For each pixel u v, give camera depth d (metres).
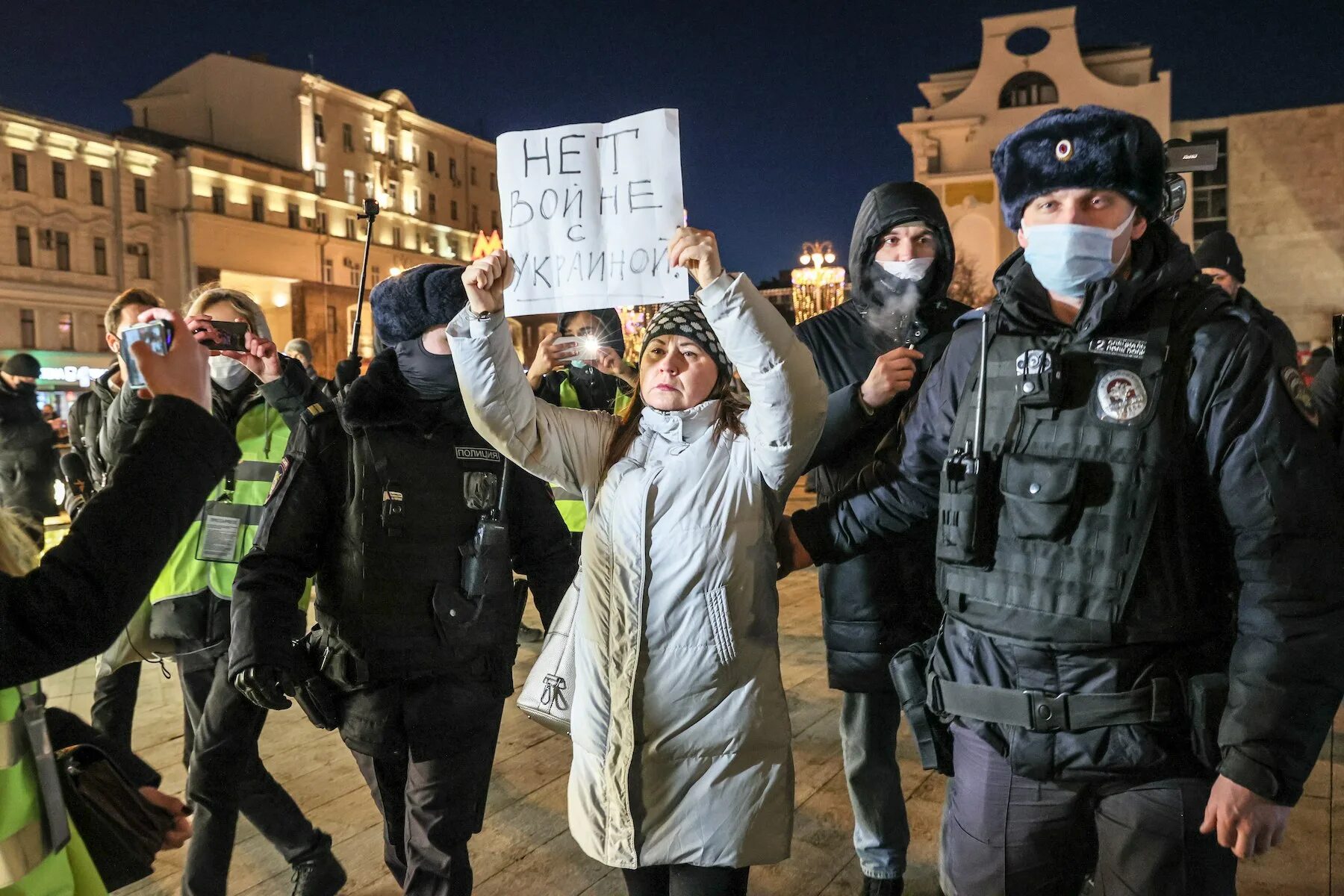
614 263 2.04
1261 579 1.58
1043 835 1.79
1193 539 1.69
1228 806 1.54
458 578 2.39
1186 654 1.70
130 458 1.25
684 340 2.09
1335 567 1.56
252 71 44.59
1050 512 1.71
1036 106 32.88
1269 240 33.59
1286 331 1.74
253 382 3.14
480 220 57.38
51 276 34.84
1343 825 3.25
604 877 3.11
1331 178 32.84
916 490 2.12
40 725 1.35
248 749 2.74
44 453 7.74
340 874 3.00
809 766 3.91
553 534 2.71
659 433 2.11
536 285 2.09
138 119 46.81
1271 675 1.54
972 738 1.87
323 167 45.62
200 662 3.01
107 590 1.19
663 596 1.99
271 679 2.29
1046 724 1.72
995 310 1.94
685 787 1.98
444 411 2.43
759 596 2.03
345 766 4.09
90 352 36.06
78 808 1.48
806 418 1.96
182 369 1.33
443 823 2.32
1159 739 1.67
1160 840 1.69
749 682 2.01
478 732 2.39
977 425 1.86
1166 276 1.73
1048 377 1.76
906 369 2.61
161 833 1.54
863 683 2.73
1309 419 1.60
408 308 2.40
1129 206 1.75
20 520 1.43
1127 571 1.67
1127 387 1.70
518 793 3.79
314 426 2.43
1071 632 1.70
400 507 2.34
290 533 2.37
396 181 50.38
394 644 2.31
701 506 2.00
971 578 1.83
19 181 33.97
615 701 2.01
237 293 3.19
